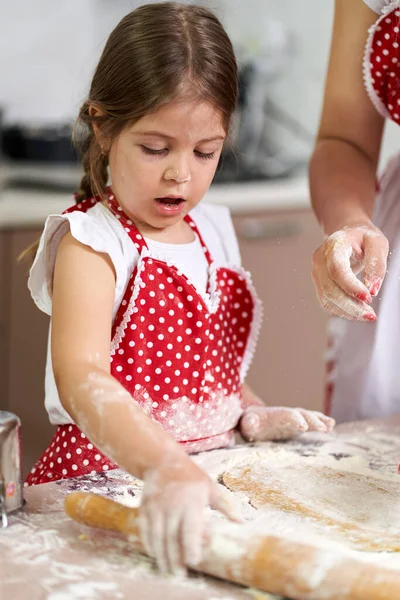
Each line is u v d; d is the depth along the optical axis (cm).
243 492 100
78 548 85
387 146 345
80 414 93
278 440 122
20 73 319
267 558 76
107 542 86
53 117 326
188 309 118
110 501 87
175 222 113
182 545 77
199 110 104
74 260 107
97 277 107
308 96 356
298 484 103
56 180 281
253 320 130
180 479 80
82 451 116
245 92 327
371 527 92
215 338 121
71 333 103
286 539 79
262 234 281
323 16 353
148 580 79
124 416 89
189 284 118
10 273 257
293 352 247
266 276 282
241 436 126
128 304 114
